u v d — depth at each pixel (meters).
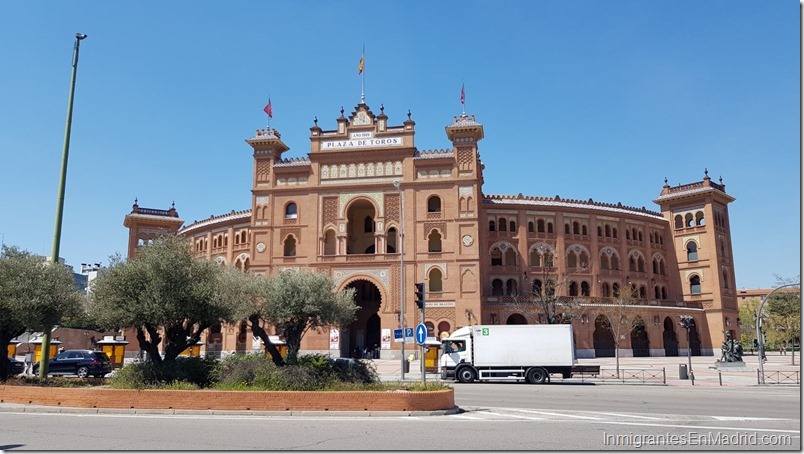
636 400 25.83
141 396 19.64
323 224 64.94
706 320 78.12
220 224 78.38
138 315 23.00
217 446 13.08
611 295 73.06
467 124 64.06
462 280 61.53
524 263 70.88
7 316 24.25
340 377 24.16
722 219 83.00
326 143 66.50
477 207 62.75
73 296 25.92
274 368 23.06
